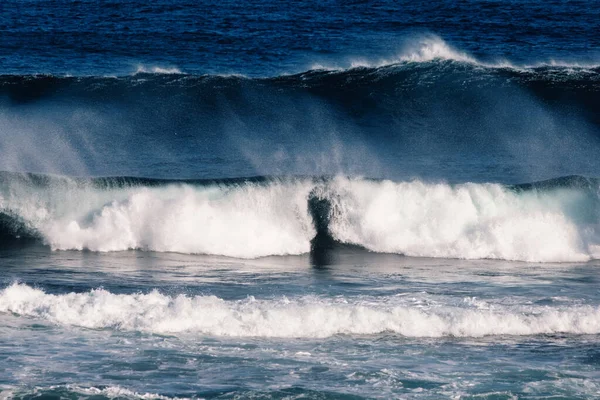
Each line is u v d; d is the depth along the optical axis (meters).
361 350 45.66
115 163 83.25
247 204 71.81
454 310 50.75
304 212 72.19
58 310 49.84
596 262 67.69
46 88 104.00
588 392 40.34
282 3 199.00
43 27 157.62
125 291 56.22
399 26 167.12
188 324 48.28
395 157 87.31
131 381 40.81
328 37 150.88
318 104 102.75
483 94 104.31
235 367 42.84
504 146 91.81
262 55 133.50
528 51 140.62
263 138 92.50
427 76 108.06
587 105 102.38
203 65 125.81
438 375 42.25
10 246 69.56
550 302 54.38
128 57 131.38
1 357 43.44
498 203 72.25
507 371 42.88
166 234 69.75
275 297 54.66
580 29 165.00
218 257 67.81
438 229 71.12
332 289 57.09
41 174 74.00
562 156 88.88
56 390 39.50
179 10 183.62
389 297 54.88
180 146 89.81
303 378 41.56
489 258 69.06
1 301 51.03
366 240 71.56
